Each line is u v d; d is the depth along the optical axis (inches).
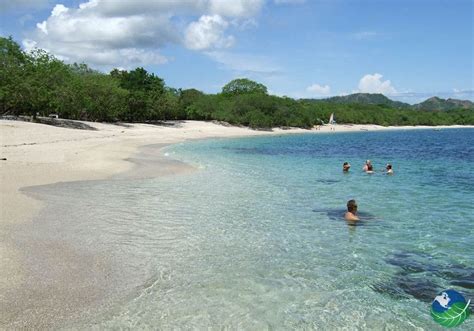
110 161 1096.8
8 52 1952.5
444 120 6530.5
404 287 349.4
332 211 610.5
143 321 283.7
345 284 353.1
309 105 4990.2
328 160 1390.3
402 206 651.5
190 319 288.8
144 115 3036.4
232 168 1098.1
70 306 296.8
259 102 3774.6
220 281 352.5
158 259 397.7
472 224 545.6
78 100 2288.4
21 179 758.5
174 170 1000.2
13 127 1690.5
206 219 549.6
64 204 594.2
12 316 276.4
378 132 4458.7
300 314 300.8
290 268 385.7
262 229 510.6
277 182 874.1
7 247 398.3
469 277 370.3
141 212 573.0
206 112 3622.0
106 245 429.1
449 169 1159.0
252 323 286.4
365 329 283.1
